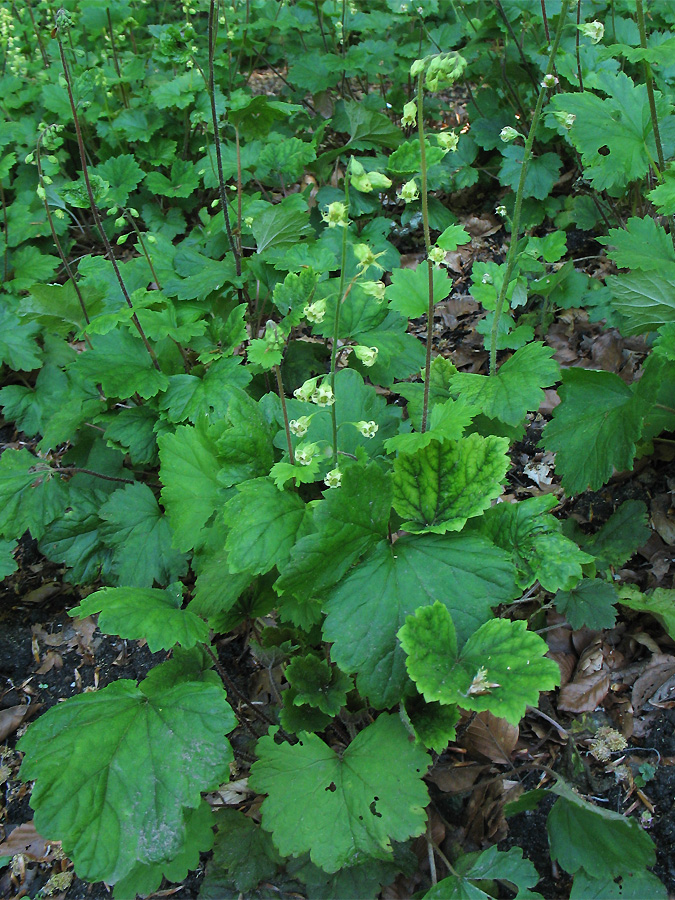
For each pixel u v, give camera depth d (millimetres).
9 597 512
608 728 387
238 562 356
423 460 370
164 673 385
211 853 383
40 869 392
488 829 369
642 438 460
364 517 354
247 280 542
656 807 362
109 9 884
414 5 771
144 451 497
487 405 398
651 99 435
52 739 333
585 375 439
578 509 474
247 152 672
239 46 834
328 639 344
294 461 390
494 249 676
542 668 310
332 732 408
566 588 346
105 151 794
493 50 757
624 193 589
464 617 342
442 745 326
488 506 358
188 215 790
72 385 542
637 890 329
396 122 820
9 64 909
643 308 436
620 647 415
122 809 317
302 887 354
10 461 500
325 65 742
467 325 621
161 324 506
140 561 466
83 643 482
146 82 838
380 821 323
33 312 504
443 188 697
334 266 531
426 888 352
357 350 338
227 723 334
